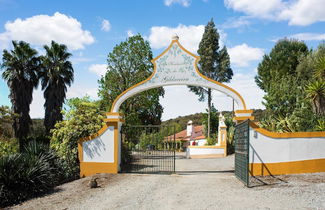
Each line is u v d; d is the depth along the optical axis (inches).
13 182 304.0
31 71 1058.7
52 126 1069.1
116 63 836.6
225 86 409.4
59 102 1099.9
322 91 543.2
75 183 380.8
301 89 737.0
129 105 844.6
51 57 1108.5
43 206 275.3
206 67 1411.2
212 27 1406.3
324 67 605.6
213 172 443.2
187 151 845.8
